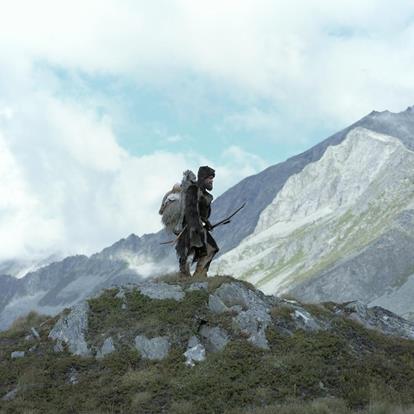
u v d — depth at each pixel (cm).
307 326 1747
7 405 1468
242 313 1728
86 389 1524
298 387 1488
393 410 1359
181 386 1488
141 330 1686
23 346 1755
